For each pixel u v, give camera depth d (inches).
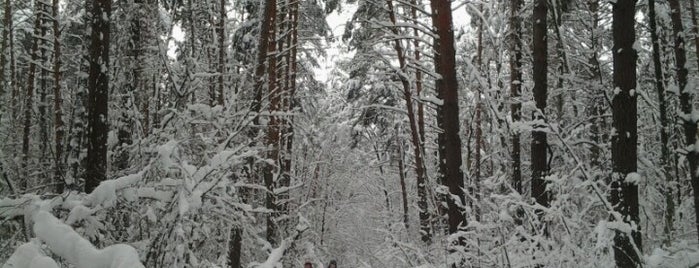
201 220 201.3
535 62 348.2
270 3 442.0
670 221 417.7
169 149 175.3
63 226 140.8
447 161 336.8
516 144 391.5
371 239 930.1
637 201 245.1
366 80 768.3
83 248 134.1
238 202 217.6
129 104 309.3
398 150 834.8
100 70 270.5
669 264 237.6
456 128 339.0
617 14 257.0
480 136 647.8
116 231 207.8
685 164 474.3
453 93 343.0
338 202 901.2
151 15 393.7
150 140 246.8
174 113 261.6
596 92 477.1
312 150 800.3
